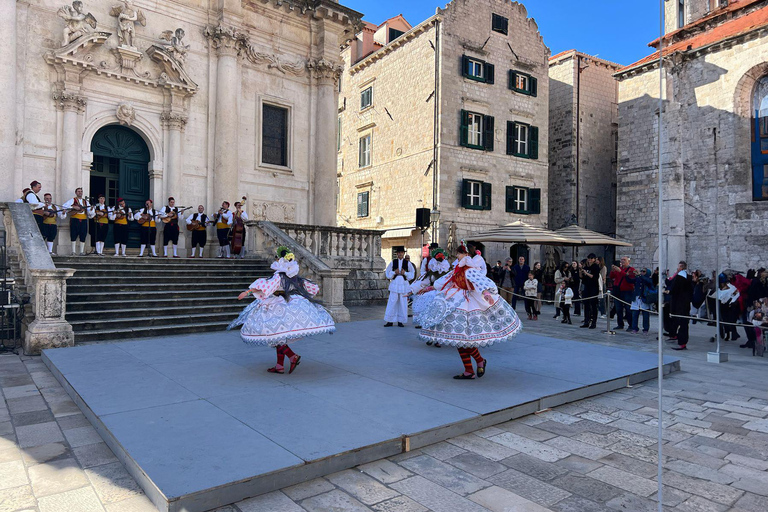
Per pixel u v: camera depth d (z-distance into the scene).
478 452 4.08
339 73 19.05
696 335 12.11
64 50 13.29
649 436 4.56
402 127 26.73
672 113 23.00
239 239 14.72
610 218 30.48
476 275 5.69
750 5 22.62
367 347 7.99
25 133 13.04
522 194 27.67
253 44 17.28
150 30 15.17
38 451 3.99
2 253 9.62
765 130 19.69
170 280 11.50
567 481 3.57
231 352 7.35
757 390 6.36
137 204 15.19
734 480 3.66
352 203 30.88
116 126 14.82
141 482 3.35
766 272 10.12
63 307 8.12
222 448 3.69
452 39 24.75
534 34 28.02
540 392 5.44
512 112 26.98
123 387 5.34
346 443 3.83
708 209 21.09
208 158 16.14
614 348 8.44
